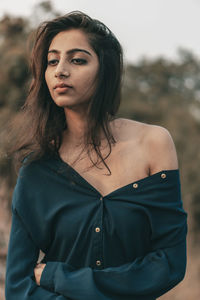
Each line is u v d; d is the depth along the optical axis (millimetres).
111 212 1675
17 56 10695
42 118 1825
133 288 1642
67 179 1737
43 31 1773
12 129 1874
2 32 11227
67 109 1783
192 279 18828
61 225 1708
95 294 1620
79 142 1799
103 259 1680
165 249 1702
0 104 10188
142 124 1820
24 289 1708
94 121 1753
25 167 1796
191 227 23172
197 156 25297
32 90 1849
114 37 1794
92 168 1756
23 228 1790
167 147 1770
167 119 27234
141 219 1688
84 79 1716
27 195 1773
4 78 10711
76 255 1698
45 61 1801
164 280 1655
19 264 1757
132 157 1751
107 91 1772
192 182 24250
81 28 1751
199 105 34531
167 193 1723
